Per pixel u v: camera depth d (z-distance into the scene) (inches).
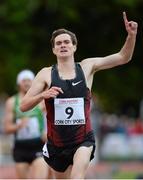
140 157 1966.0
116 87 2137.1
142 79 2165.4
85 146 630.5
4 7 1980.8
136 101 2251.5
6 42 1993.1
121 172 1453.0
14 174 1402.6
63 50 640.4
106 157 1950.1
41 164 895.1
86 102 637.3
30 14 1994.3
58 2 2026.3
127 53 647.8
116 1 2039.9
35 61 2031.3
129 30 637.9
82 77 638.5
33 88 639.1
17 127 916.6
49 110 637.9
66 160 642.8
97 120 2059.5
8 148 1841.8
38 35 2037.4
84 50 2145.7
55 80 636.1
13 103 932.0
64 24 2065.7
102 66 649.6
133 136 2003.0
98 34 2140.7
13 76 1973.4
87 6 2074.3
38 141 917.2
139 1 2022.6
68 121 633.0
